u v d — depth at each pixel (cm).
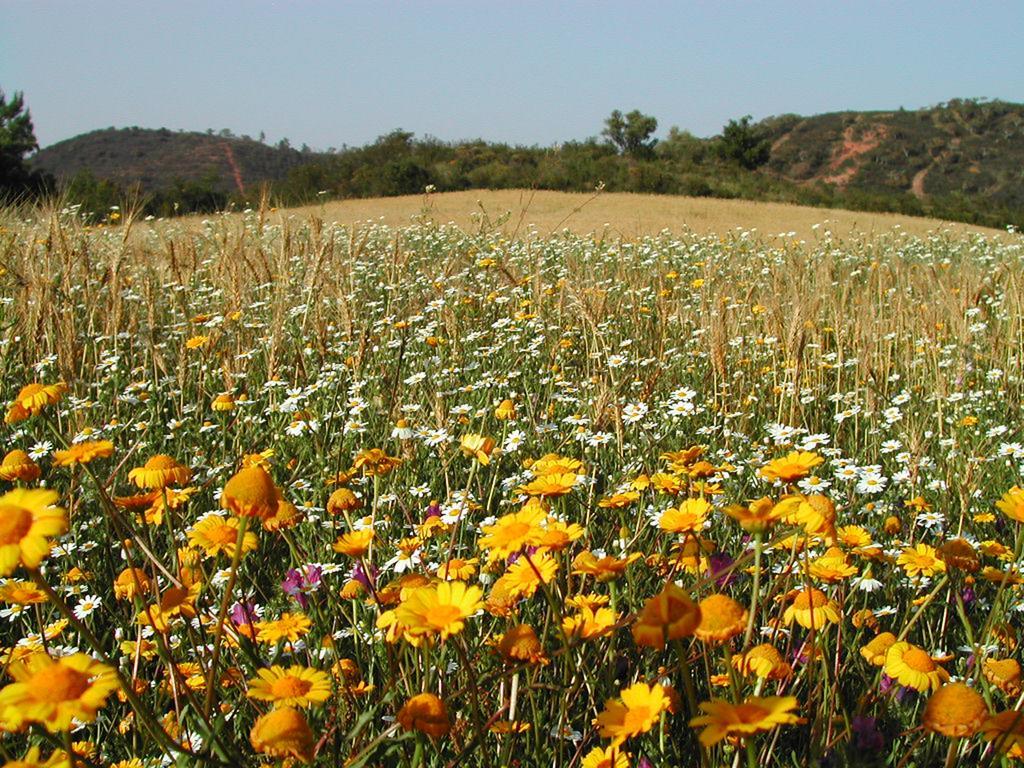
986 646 241
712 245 1399
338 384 573
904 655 203
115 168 8600
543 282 959
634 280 1031
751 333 760
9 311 704
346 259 1013
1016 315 730
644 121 6612
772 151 11038
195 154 8738
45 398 293
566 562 280
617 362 608
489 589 283
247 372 630
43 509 155
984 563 338
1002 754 184
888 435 542
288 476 468
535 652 195
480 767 221
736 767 200
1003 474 471
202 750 178
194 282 903
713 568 255
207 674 220
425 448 475
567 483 229
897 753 233
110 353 650
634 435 483
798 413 566
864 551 262
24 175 4291
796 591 252
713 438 512
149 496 251
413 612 171
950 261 1291
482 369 675
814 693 233
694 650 261
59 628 279
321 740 191
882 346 707
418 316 719
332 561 344
